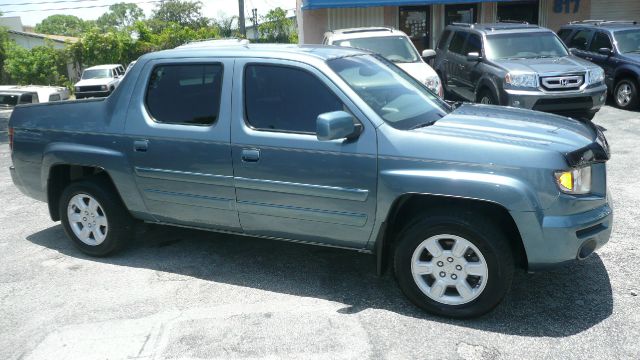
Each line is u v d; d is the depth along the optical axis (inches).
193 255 202.7
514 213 139.1
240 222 176.6
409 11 715.4
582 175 144.5
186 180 178.2
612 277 170.7
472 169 142.6
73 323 157.9
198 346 143.6
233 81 171.2
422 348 138.6
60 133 198.7
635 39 488.1
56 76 1385.3
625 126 404.2
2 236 232.8
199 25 2496.3
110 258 203.6
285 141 161.8
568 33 559.5
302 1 666.8
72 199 201.8
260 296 169.2
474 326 147.7
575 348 135.5
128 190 190.5
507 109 183.6
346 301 164.2
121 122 187.5
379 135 151.7
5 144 478.9
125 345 145.6
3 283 186.4
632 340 137.7
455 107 187.2
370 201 153.6
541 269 144.5
